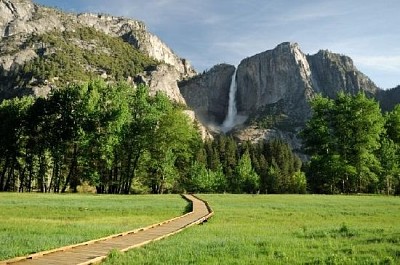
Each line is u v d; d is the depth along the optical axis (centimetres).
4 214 3077
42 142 7838
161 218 2939
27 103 8331
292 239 1766
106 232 2012
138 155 7719
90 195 6281
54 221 2634
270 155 17588
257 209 3738
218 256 1327
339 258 1277
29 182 8331
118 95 7556
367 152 7562
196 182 10281
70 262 1238
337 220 2861
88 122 7150
